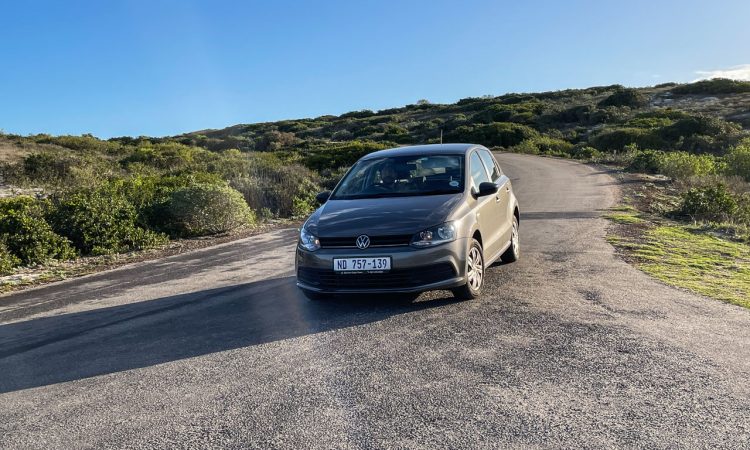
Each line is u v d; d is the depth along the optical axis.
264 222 14.96
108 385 4.03
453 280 5.35
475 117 70.00
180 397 3.71
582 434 2.91
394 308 5.54
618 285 6.14
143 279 8.38
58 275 9.40
